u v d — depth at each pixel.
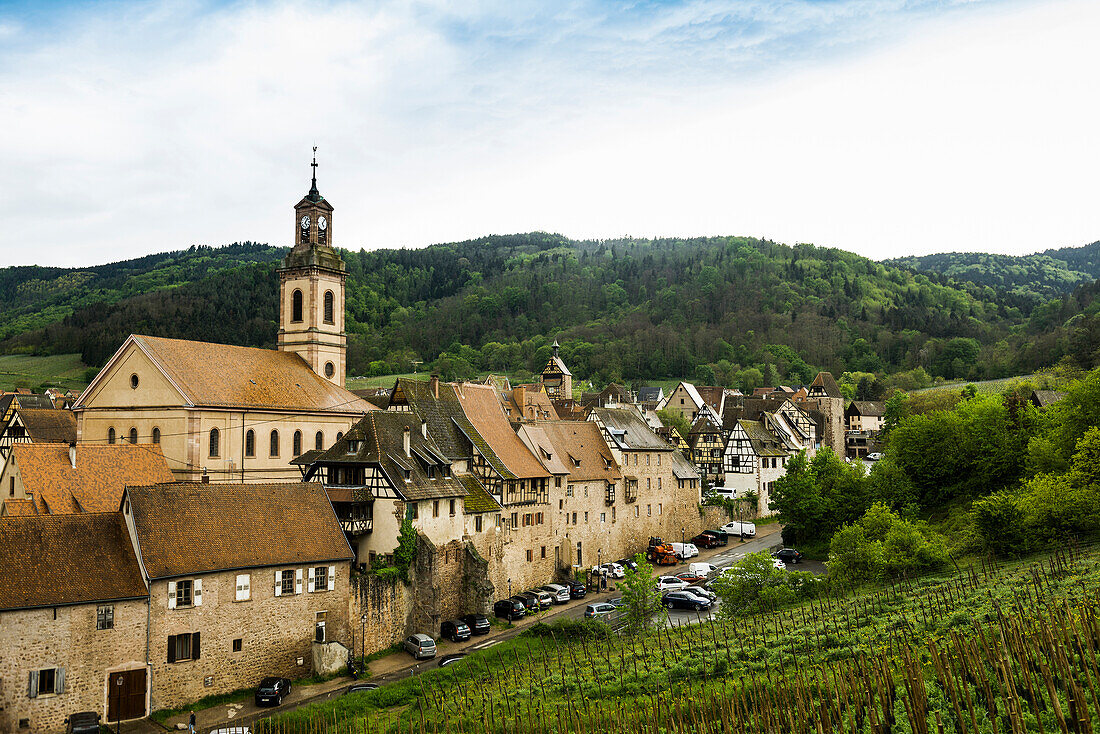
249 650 47.97
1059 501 57.50
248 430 69.75
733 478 118.50
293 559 50.31
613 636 57.31
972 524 67.31
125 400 68.62
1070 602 38.97
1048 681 26.20
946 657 33.97
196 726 42.84
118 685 42.53
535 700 42.91
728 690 38.00
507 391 136.38
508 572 71.38
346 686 49.50
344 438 62.53
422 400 72.25
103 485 55.41
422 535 60.06
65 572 41.97
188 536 46.75
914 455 87.62
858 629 45.88
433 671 50.72
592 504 85.12
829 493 93.50
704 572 79.31
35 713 39.88
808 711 32.12
